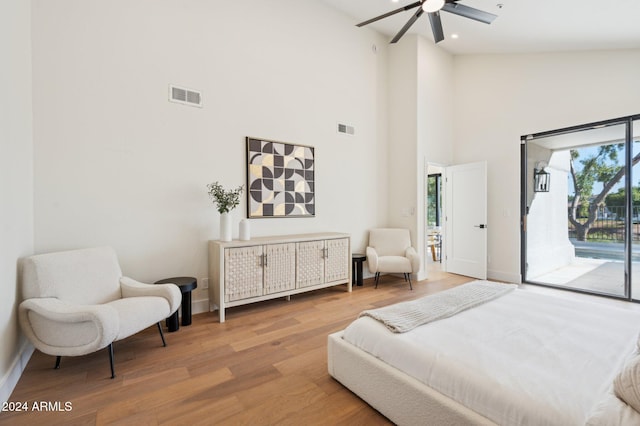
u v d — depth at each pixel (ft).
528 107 14.46
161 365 6.91
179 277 9.86
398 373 4.83
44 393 5.83
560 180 13.74
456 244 16.90
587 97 12.73
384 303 11.66
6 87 6.01
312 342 8.18
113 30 8.96
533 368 4.14
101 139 8.79
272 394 5.83
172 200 9.98
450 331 5.36
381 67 16.20
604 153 12.44
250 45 11.60
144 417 5.18
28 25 7.55
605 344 4.81
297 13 12.91
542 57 14.02
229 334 8.68
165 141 9.83
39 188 7.91
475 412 3.86
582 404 3.39
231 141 11.18
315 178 13.64
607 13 10.03
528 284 14.57
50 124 8.05
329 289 13.64
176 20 10.02
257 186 11.78
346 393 5.85
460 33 14.10
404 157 15.88
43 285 6.74
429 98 16.01
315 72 13.55
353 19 14.87
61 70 8.21
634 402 3.11
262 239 10.97
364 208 15.60
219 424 5.02
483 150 16.06
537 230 14.53
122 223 9.13
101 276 7.88
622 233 12.03
